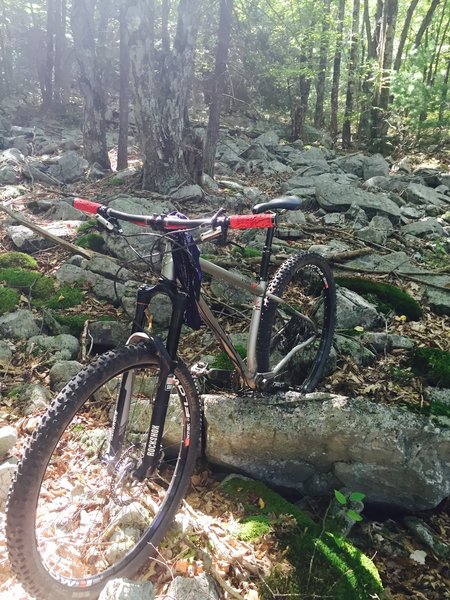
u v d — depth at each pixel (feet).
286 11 42.73
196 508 8.13
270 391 9.19
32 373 10.76
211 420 8.75
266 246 8.79
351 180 26.68
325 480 9.06
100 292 13.57
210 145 23.85
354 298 12.98
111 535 6.95
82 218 18.84
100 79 25.43
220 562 7.05
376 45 40.60
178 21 19.49
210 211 19.17
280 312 10.07
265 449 8.76
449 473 8.61
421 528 8.68
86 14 24.20
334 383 10.77
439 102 33.68
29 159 26.61
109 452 6.56
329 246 16.83
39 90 46.24
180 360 7.04
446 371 11.00
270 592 6.79
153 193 20.17
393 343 12.07
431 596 7.79
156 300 12.65
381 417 8.65
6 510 5.34
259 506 8.23
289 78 41.22
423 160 34.88
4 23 43.37
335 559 7.30
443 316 13.94
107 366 5.93
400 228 20.07
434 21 43.50
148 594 5.96
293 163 31.14
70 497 7.49
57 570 6.38
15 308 12.80
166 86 19.90
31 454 5.37
